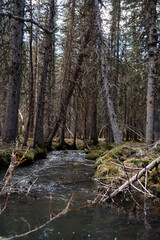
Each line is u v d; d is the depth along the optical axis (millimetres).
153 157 6855
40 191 4828
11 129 9102
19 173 6738
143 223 3107
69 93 14820
